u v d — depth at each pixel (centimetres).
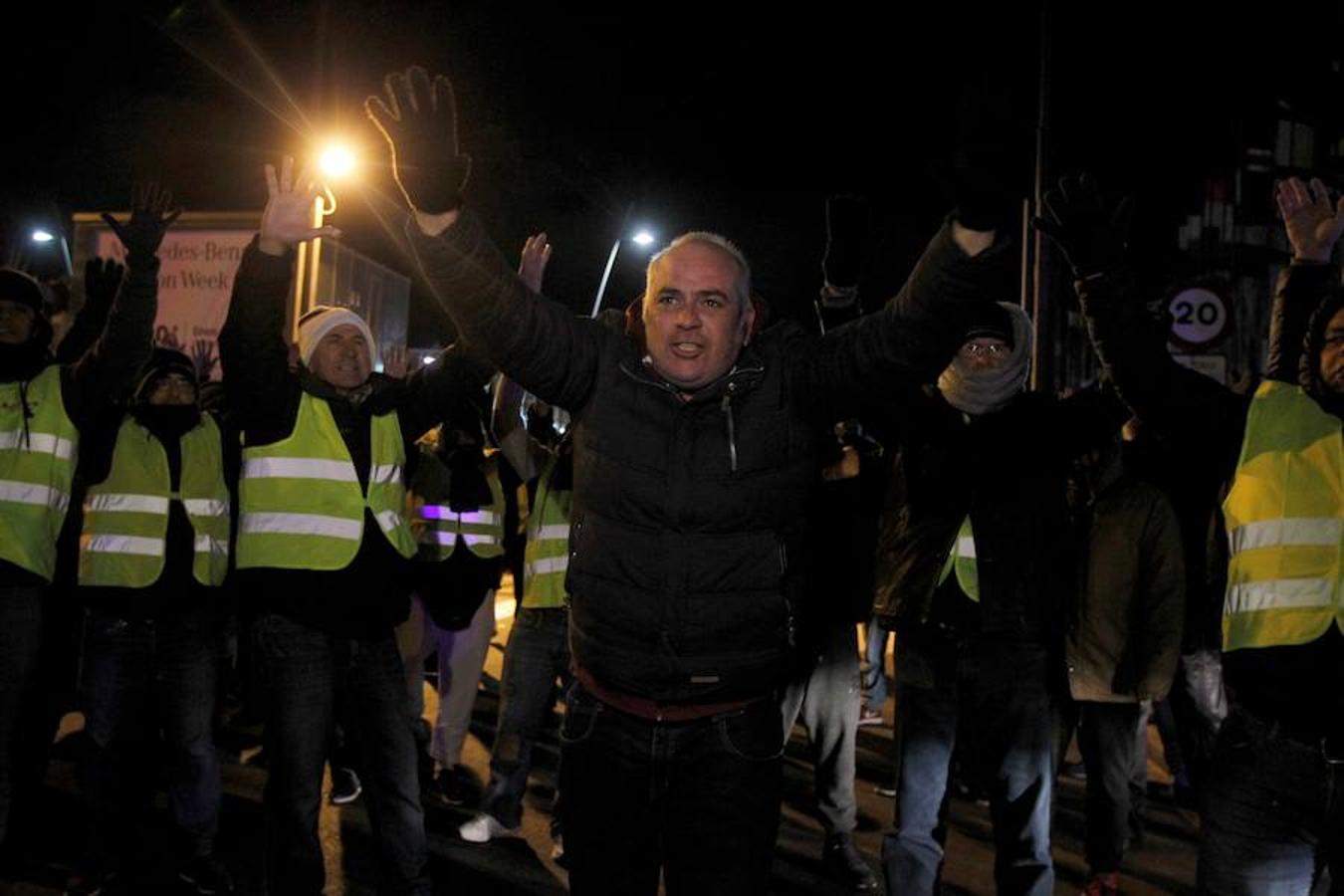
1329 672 270
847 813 512
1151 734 820
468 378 415
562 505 537
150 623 459
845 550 498
